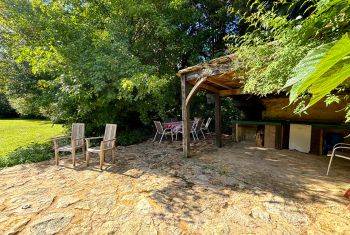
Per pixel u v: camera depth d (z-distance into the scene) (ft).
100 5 21.52
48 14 18.44
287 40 5.19
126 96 17.60
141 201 8.63
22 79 20.93
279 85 6.58
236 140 22.06
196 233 6.56
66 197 9.11
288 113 19.93
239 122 21.30
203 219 7.30
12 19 18.37
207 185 10.16
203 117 30.50
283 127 17.87
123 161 14.64
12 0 19.02
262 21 6.23
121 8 20.49
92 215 7.67
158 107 22.52
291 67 5.60
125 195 9.21
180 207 8.12
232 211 7.74
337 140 15.19
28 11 19.20
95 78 17.02
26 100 22.24
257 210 7.76
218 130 19.11
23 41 19.71
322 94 1.19
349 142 14.88
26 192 9.67
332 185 9.85
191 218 7.38
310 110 18.31
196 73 13.17
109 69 17.53
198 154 16.48
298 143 16.96
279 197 8.72
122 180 10.99
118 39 18.94
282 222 6.98
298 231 6.50
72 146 13.48
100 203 8.53
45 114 22.70
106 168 13.05
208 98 27.14
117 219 7.40
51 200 8.86
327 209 7.71
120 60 17.76
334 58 1.03
